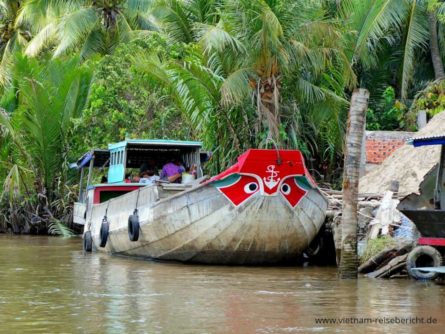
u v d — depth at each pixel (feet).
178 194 72.49
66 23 139.03
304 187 72.08
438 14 106.01
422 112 111.24
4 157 133.90
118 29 143.74
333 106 95.55
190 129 115.03
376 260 65.72
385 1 111.75
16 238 120.47
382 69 125.29
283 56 89.86
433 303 51.62
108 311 48.65
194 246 73.51
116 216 82.28
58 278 64.90
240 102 90.99
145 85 117.80
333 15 116.57
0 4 167.53
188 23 115.96
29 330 43.06
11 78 139.85
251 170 69.87
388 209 69.21
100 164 99.45
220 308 49.78
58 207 131.54
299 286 60.03
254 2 87.30
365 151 101.19
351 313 48.01
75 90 129.70
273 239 72.59
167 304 51.29
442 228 60.90
